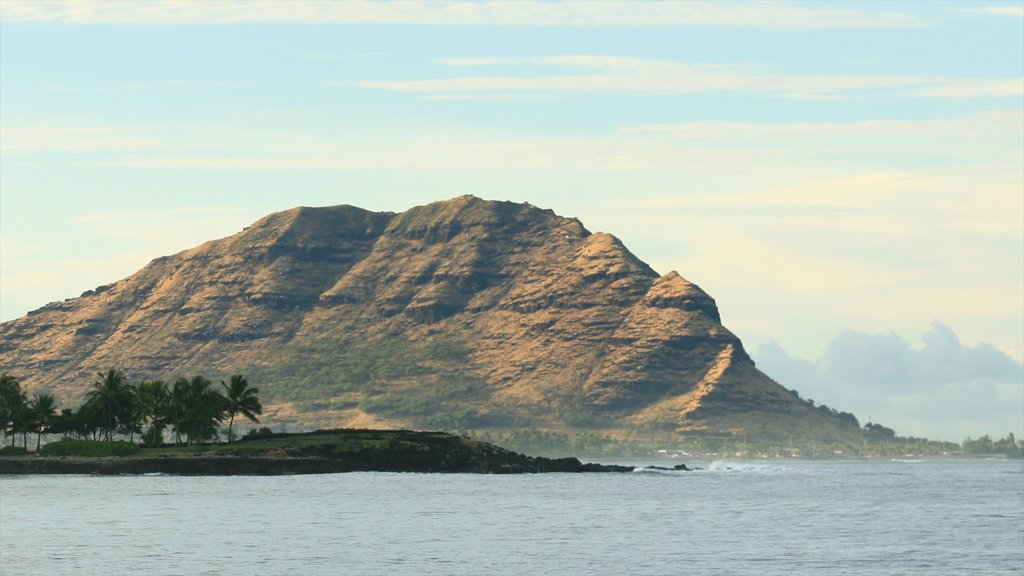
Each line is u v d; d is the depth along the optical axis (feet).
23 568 443.73
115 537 544.62
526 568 459.73
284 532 575.38
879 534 603.67
